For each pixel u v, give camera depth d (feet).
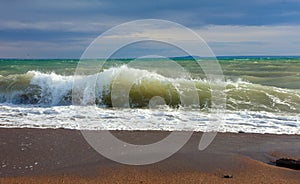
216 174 17.60
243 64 67.05
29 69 58.13
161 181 16.62
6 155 20.67
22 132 25.86
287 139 24.76
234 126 28.25
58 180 16.81
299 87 45.80
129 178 16.98
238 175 17.48
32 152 21.24
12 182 16.57
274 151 21.93
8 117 31.09
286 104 37.09
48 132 25.88
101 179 16.88
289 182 16.58
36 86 42.55
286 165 19.07
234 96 39.45
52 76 43.88
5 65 68.85
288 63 68.08
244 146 22.95
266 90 41.78
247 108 35.73
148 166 18.66
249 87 42.78
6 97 42.50
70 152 21.29
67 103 40.22
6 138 24.23
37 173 17.78
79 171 17.98
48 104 40.06
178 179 16.89
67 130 26.50
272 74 55.06
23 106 38.17
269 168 18.56
